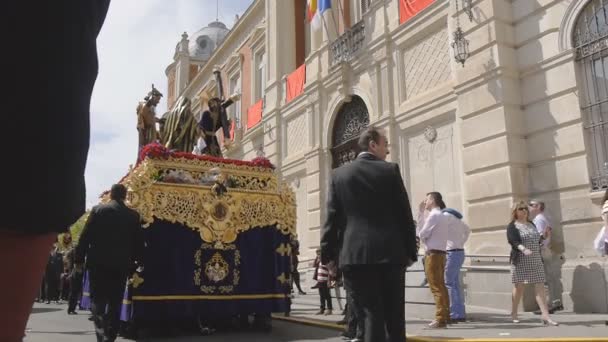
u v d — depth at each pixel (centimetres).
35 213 64
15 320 66
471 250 962
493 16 955
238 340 587
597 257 786
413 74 1212
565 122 861
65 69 68
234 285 661
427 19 1160
